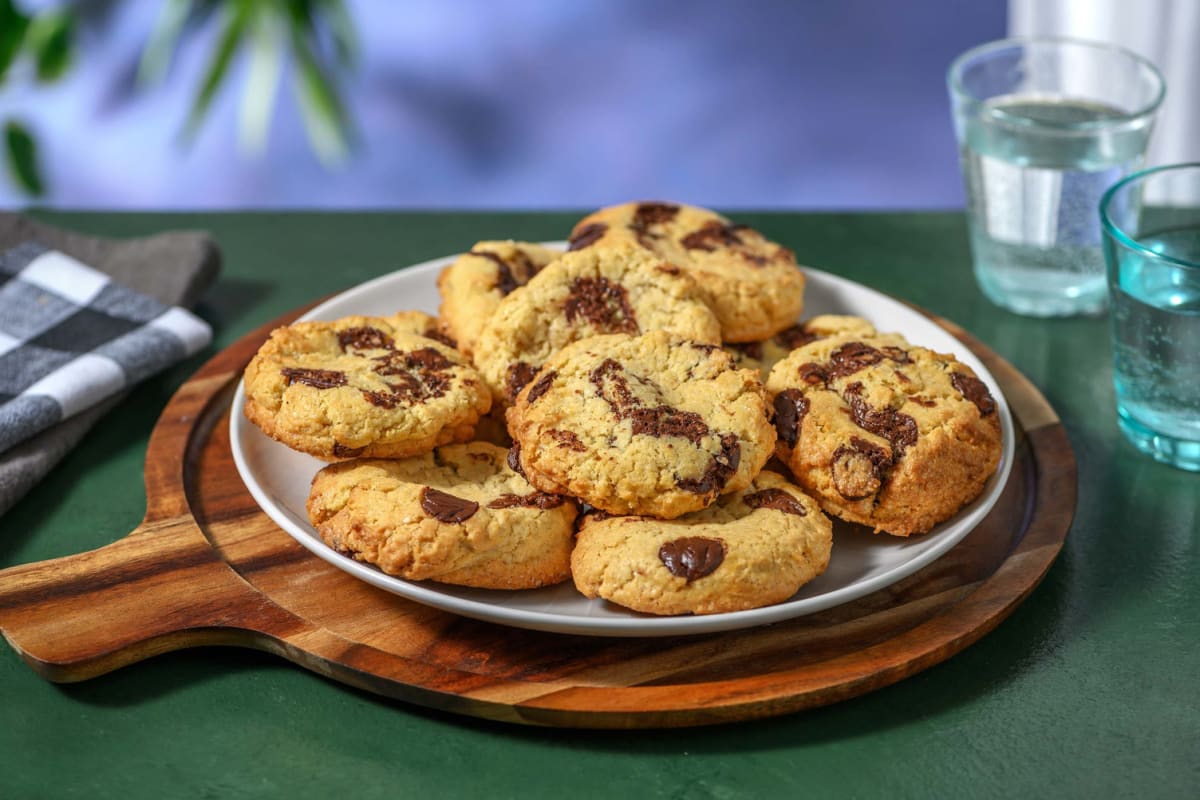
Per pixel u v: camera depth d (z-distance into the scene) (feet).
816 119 4.94
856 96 4.96
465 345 2.17
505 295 2.22
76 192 4.88
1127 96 2.49
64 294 2.41
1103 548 2.08
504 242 2.31
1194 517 2.12
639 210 2.35
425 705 1.85
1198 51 3.15
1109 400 2.33
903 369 2.09
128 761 1.81
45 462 2.16
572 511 1.97
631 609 1.89
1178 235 2.28
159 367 2.32
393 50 4.87
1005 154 2.35
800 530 1.92
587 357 2.02
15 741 1.83
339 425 1.97
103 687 1.89
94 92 4.78
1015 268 2.45
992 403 2.08
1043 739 1.83
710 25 4.90
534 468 1.95
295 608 1.94
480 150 4.95
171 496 2.10
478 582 1.91
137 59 4.75
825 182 4.92
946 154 4.91
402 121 4.94
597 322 2.11
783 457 2.04
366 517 1.90
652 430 1.93
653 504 1.91
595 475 1.91
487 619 1.85
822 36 4.92
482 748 1.83
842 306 2.35
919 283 2.59
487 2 4.84
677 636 1.91
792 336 2.24
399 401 2.01
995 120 2.33
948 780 1.79
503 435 2.11
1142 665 1.91
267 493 2.02
